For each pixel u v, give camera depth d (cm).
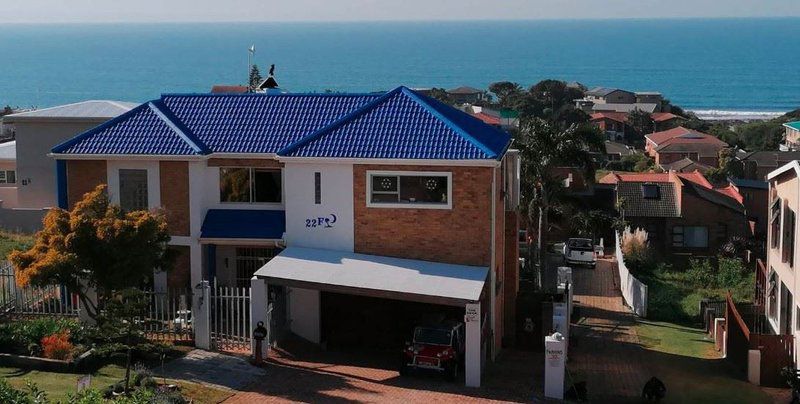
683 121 17900
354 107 3578
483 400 2522
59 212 2622
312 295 3136
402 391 2570
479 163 3008
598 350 3647
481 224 3058
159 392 2220
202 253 3353
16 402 1938
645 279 5438
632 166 12975
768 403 2881
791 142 15425
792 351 3091
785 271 3488
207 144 3412
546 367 2622
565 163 4762
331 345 3153
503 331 3509
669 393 2972
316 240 3189
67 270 2542
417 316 3138
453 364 2711
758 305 4181
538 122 4781
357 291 2806
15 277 2873
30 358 2498
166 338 2848
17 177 5212
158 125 3447
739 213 6838
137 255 2597
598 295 5081
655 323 4375
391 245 3130
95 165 3369
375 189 3130
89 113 5147
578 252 5797
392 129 3197
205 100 3672
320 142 3180
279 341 3072
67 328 2719
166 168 3325
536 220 4906
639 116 17950
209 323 2811
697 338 3991
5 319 2983
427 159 3031
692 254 6806
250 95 3681
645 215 6888
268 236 3288
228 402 2359
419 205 3092
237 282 3459
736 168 11381
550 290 4488
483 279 2927
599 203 7294
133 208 3369
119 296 2428
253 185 3406
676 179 7225
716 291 5138
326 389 2539
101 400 2003
